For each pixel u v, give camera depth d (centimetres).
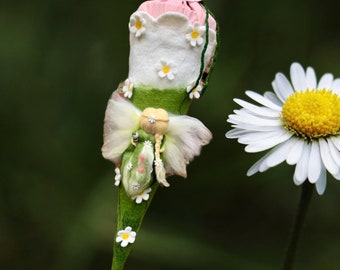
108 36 55
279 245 55
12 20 56
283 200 55
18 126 54
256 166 41
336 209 54
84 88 54
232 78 54
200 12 38
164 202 54
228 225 55
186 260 52
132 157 38
